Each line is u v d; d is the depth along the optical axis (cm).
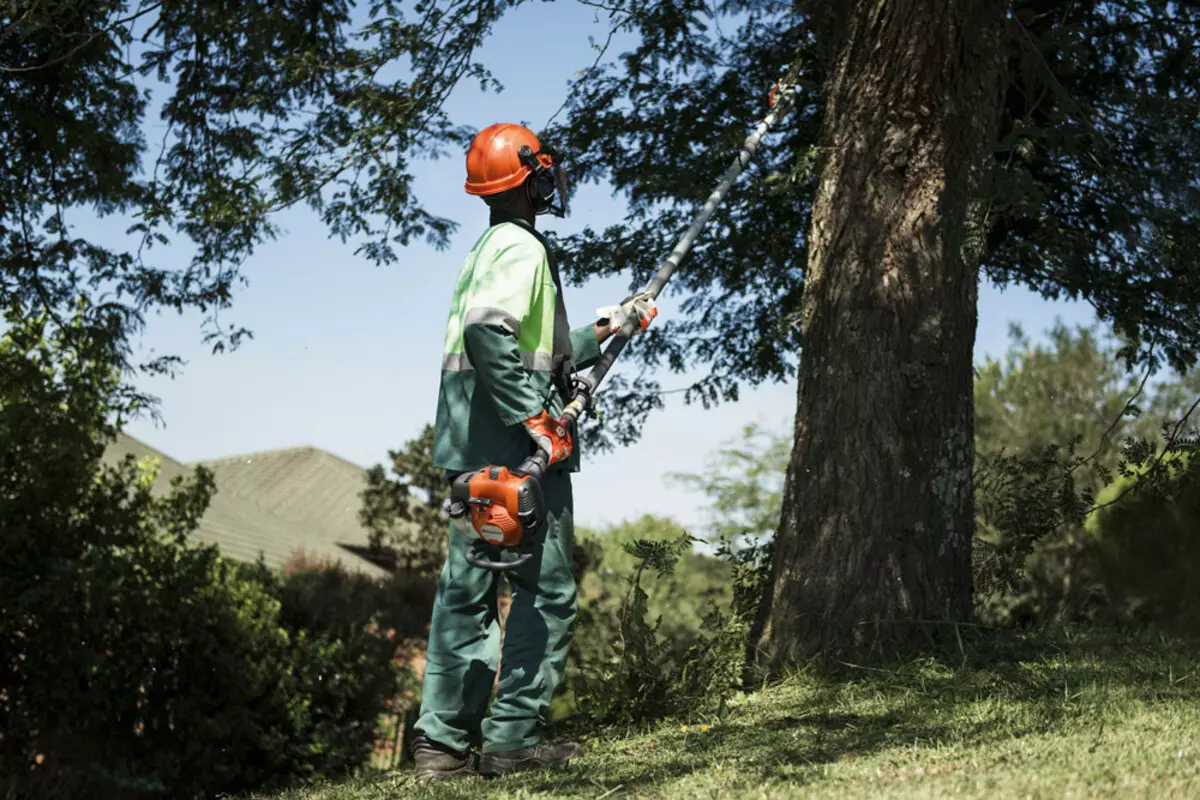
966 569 512
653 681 438
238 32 922
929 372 525
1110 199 762
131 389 1070
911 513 507
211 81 964
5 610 988
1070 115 611
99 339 1034
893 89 559
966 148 558
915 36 555
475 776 316
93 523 1077
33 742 1019
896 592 495
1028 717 310
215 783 1136
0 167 1006
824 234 564
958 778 213
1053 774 207
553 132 1016
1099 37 717
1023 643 460
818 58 714
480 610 338
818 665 477
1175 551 556
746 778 246
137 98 1011
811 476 523
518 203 345
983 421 1594
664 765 288
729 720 388
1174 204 580
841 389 528
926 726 319
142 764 1079
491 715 331
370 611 1500
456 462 327
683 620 1608
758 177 961
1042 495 581
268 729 1198
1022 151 543
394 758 1459
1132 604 575
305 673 1249
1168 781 196
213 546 1162
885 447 514
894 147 554
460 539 337
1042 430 1538
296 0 936
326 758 1255
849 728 334
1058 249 810
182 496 1167
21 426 1018
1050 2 700
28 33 816
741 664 453
